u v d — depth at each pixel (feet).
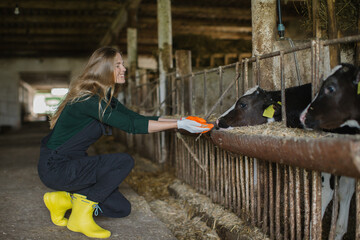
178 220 9.45
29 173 14.16
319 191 6.17
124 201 7.79
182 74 14.71
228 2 28.35
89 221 7.26
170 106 15.38
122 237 7.33
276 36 9.59
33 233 7.40
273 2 9.36
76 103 6.93
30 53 46.73
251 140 6.35
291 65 9.42
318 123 6.19
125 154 7.41
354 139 4.24
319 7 9.37
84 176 6.97
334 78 5.99
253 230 7.64
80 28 36.52
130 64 27.58
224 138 7.38
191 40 26.73
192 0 27.84
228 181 8.93
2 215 8.57
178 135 10.68
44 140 7.49
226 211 8.84
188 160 11.50
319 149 4.75
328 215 8.05
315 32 9.50
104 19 32.94
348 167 4.35
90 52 47.09
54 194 7.67
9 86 47.19
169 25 19.17
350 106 5.91
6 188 11.47
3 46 41.55
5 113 47.09
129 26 27.61
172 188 11.80
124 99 27.94
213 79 14.69
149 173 14.87
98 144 24.94
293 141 5.26
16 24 34.40
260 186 7.95
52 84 68.74
